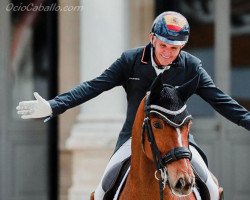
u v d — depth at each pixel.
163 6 39.88
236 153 40.56
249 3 40.66
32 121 40.97
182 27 17.69
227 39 40.72
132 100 18.97
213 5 40.78
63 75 39.41
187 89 16.91
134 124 17.81
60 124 39.41
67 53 39.38
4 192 41.03
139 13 39.03
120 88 36.72
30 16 40.97
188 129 16.72
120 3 36.56
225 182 40.59
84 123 37.00
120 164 19.11
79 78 39.25
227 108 18.56
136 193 17.86
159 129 16.56
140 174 17.69
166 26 17.66
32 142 41.00
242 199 40.50
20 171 41.06
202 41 40.81
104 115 36.72
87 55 36.62
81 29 36.84
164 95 16.72
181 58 18.52
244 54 40.66
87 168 36.84
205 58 40.91
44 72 40.97
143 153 17.47
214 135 40.50
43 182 40.97
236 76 40.72
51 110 18.48
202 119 40.56
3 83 41.09
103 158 36.78
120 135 19.38
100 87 18.81
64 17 39.19
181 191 16.33
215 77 40.72
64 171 39.62
